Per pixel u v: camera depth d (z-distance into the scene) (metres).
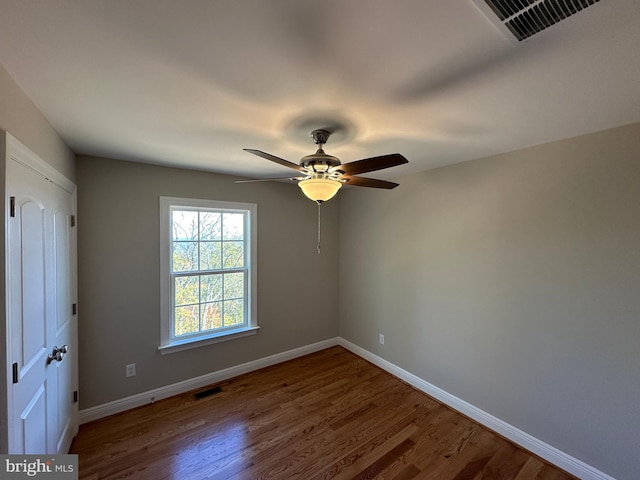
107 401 2.44
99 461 1.93
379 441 2.15
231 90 1.29
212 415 2.45
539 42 0.95
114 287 2.47
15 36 0.92
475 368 2.43
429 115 1.54
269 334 3.42
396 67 1.11
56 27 0.89
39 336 1.51
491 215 2.30
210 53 1.03
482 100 1.37
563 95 1.32
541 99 1.36
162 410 2.53
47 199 1.63
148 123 1.66
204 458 1.97
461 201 2.51
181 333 2.88
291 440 2.15
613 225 1.71
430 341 2.80
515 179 2.15
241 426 2.31
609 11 0.81
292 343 3.62
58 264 1.83
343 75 1.16
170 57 1.05
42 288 1.55
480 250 2.38
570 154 1.87
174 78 1.20
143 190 2.59
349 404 2.63
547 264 1.99
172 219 2.82
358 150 2.16
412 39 0.95
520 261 2.13
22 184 1.30
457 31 0.91
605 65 1.09
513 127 1.70
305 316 3.72
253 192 3.25
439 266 2.71
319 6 0.81
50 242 1.69
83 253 2.32
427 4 0.80
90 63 1.09
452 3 0.80
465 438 2.20
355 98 1.35
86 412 2.34
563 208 1.90
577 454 1.86
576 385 1.86
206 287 3.02
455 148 2.11
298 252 3.64
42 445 1.55
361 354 3.66
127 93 1.32
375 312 3.44
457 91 1.29
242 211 3.21
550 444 1.98
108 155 2.32
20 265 1.29
